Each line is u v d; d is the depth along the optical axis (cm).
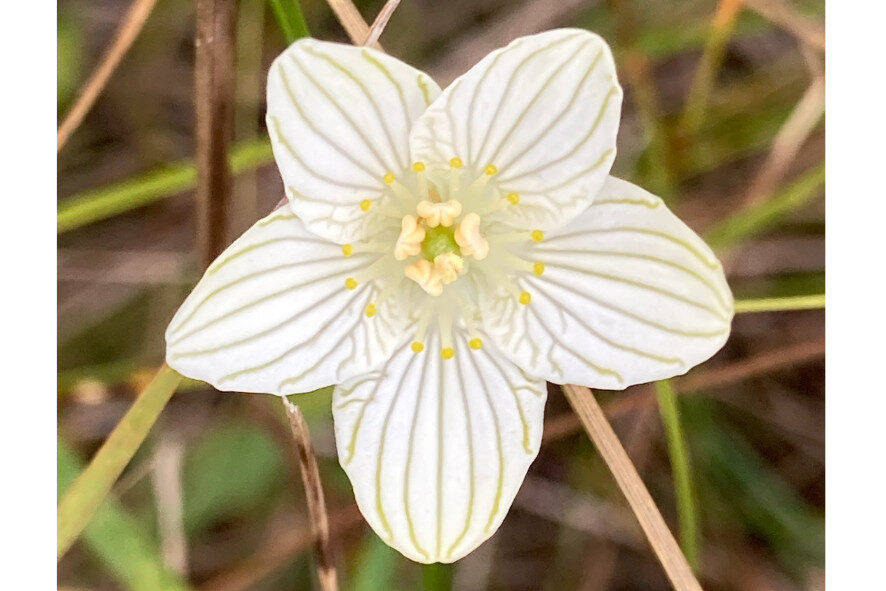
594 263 14
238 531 15
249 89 15
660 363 14
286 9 14
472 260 14
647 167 16
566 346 14
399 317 14
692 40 15
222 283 13
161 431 15
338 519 15
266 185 15
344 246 14
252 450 15
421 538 14
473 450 14
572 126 13
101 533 14
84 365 15
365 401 14
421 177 14
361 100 13
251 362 13
